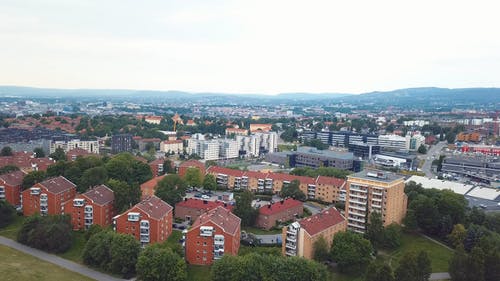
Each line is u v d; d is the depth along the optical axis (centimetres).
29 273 16288
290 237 18012
